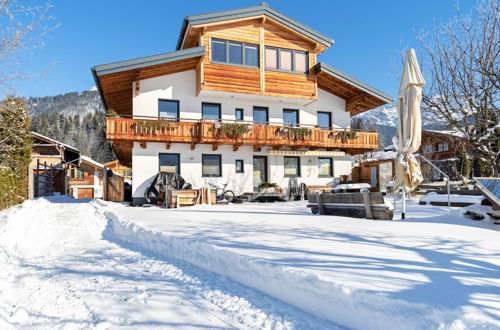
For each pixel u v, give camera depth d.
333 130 17.53
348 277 2.90
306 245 4.29
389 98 17.33
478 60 9.18
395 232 5.19
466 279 2.83
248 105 17.12
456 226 5.71
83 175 32.81
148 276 4.17
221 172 16.44
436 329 2.11
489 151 9.53
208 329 2.67
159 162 15.63
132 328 2.71
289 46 16.98
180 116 15.82
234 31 15.97
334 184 18.52
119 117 14.20
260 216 7.90
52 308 3.18
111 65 13.44
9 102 8.59
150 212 9.46
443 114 9.83
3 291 3.67
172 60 14.18
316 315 2.84
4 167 11.34
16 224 7.18
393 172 18.28
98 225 8.27
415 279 2.84
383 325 2.36
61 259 5.19
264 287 3.40
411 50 6.93
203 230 5.77
